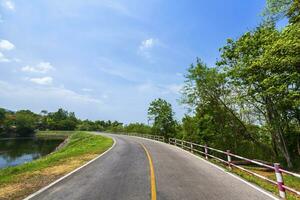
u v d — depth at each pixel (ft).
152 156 63.98
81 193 27.30
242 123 102.63
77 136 268.00
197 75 110.32
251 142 107.34
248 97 85.66
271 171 63.67
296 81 56.95
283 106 73.26
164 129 242.78
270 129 85.71
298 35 46.75
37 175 40.29
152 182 32.32
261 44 71.31
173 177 35.88
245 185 31.12
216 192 27.25
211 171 41.96
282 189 26.50
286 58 48.34
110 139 162.81
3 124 442.50
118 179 34.60
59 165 50.88
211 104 110.73
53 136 458.91
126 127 334.24
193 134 134.72
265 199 24.79
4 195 28.17
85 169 43.96
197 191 27.63
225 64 87.81
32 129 490.08
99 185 31.01
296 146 90.99
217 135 113.91
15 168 51.01
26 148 232.73
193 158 61.67
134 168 44.29
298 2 51.47
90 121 624.18
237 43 81.66
